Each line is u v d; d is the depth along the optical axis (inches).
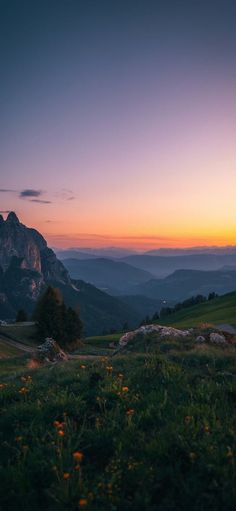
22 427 311.0
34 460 262.2
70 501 226.5
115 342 3964.1
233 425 291.7
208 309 5482.3
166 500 224.1
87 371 465.1
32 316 4005.9
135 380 406.9
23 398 386.3
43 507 230.4
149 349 699.4
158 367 437.1
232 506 213.5
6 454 281.0
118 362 499.8
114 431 296.2
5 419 328.5
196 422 304.2
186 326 3912.4
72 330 3836.1
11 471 250.4
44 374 501.4
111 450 278.1
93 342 4188.0
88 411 339.0
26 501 230.4
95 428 301.6
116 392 365.1
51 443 276.8
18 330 3954.2
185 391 367.9
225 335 794.2
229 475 235.3
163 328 823.7
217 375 419.2
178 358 494.6
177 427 285.0
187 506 220.7
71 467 251.6
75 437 291.0
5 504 231.3
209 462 247.3
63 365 543.2
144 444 275.7
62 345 3772.1
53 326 3745.1
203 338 759.1
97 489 230.5
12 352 3058.6
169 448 265.9
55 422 293.0
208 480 235.5
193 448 262.2
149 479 236.8
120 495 229.3
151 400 347.6
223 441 273.9
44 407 343.6
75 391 389.1
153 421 310.8
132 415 321.1
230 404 339.0
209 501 219.3
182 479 236.5
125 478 241.9
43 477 251.0
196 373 427.2
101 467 263.1
